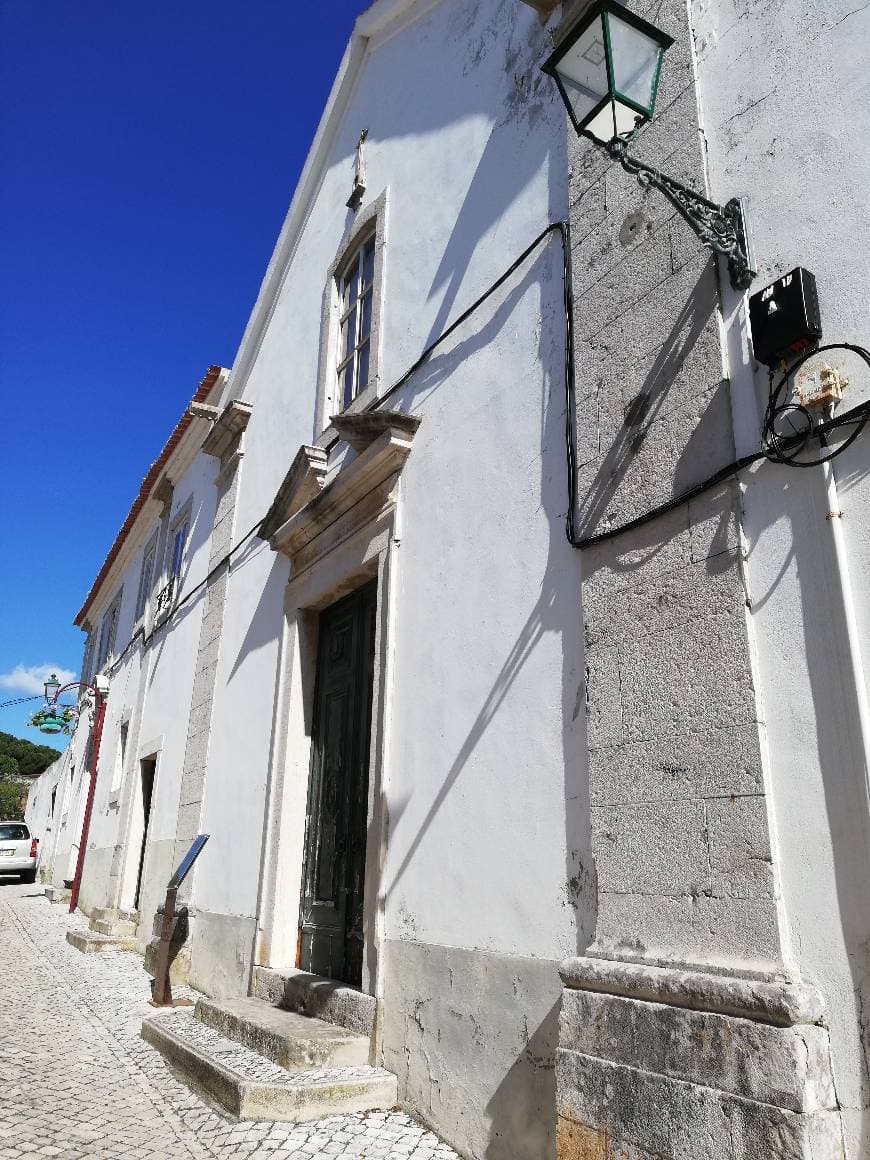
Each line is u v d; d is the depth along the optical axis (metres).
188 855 6.11
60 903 15.55
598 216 3.49
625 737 2.79
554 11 4.28
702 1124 2.12
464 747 3.71
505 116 4.54
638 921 2.59
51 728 17.73
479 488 4.01
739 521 2.55
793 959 2.16
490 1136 3.04
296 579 5.91
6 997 6.34
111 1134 3.39
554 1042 2.88
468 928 3.44
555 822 3.10
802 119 2.68
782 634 2.38
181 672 8.59
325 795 5.26
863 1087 1.97
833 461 2.35
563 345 3.64
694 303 2.89
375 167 6.08
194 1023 4.94
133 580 13.09
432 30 5.66
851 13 2.62
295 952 5.20
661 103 3.21
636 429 3.03
